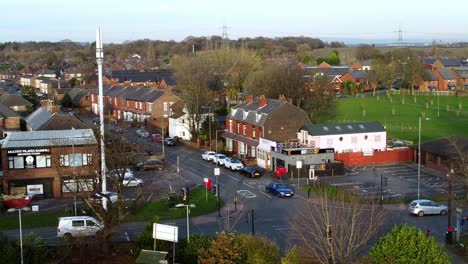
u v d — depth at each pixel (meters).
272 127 80.19
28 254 37.38
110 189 58.03
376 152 79.44
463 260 40.19
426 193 61.66
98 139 57.00
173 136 102.62
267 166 77.38
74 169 58.88
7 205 55.66
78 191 51.66
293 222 47.03
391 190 63.19
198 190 63.69
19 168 60.34
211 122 94.50
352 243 33.50
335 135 79.56
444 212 53.16
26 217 52.69
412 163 79.38
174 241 35.22
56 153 60.53
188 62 146.00
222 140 93.38
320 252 38.19
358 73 169.38
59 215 53.19
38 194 60.81
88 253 39.16
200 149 91.56
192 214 53.25
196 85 106.62
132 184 65.12
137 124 112.44
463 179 62.50
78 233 42.53
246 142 83.81
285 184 66.75
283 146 74.31
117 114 127.31
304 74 118.62
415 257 30.02
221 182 68.31
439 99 144.75
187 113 98.12
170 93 112.88
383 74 158.12
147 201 58.03
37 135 64.50
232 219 51.22
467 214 53.44
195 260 35.94
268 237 44.78
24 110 119.00
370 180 68.50
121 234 46.22
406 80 160.50
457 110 124.69
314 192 61.72
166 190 63.66
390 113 122.44
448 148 73.06
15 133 65.94
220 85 131.00
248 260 33.62
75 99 147.00
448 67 179.38
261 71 130.00
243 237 35.38
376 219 42.34
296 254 33.19
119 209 40.50
